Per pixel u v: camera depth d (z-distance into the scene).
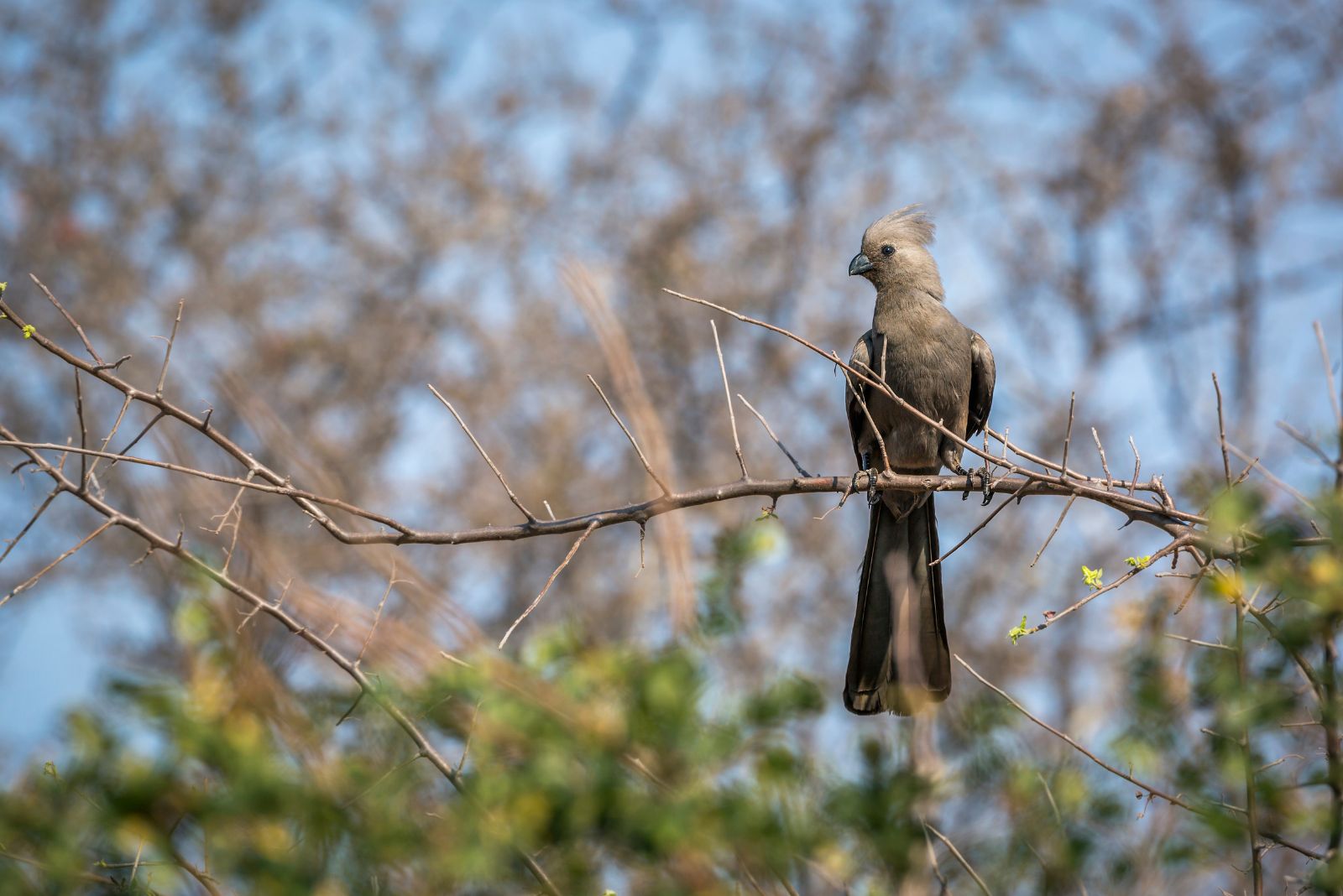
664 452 9.03
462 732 6.47
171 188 28.03
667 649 6.75
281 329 26.23
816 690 6.43
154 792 5.40
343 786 5.85
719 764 6.23
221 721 5.68
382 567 6.98
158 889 5.89
